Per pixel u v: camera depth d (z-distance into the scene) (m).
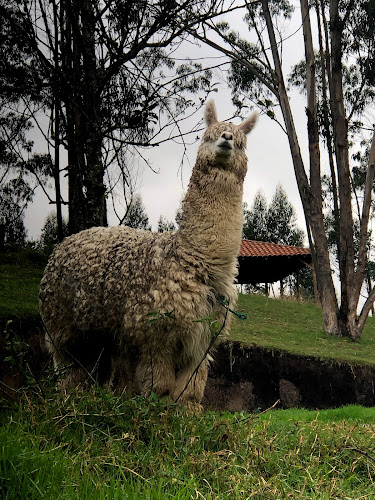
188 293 5.32
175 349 5.43
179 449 4.18
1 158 10.59
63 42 8.34
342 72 19.78
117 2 8.00
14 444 3.63
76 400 4.71
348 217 17.62
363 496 3.85
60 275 6.32
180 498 3.31
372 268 28.64
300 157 17.08
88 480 3.44
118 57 7.92
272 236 45.81
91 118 8.14
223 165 5.58
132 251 5.82
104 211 8.88
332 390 11.65
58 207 9.02
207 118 6.20
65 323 6.34
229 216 5.53
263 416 7.25
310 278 40.09
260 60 16.77
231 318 5.67
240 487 3.68
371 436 5.03
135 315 5.45
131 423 4.47
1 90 8.57
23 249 15.72
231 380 10.95
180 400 5.39
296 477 4.12
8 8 8.16
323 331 16.55
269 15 16.42
